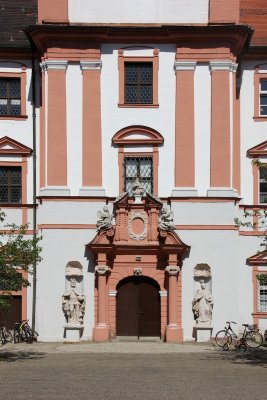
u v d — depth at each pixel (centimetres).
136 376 2989
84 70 4653
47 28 4600
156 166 4638
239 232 4741
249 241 4759
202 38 4647
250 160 4881
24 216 4725
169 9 4684
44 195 4584
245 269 4753
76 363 3453
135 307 4619
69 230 4578
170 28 4609
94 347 4200
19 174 4812
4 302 3519
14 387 2675
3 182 4809
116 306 4609
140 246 4556
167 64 4681
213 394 2541
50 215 4578
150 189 4644
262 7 5338
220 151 4612
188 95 4650
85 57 4656
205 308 4531
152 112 4666
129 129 4650
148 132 4653
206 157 4625
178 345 4328
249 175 4878
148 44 4684
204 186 4612
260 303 4744
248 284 4753
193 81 4656
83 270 4566
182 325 4547
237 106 4884
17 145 4806
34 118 4834
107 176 4641
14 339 4506
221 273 4562
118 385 2734
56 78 4641
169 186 4631
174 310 4522
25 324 4522
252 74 4922
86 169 4612
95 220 4588
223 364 3447
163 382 2823
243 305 4747
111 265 4591
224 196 4581
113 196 4628
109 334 4534
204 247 4572
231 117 4644
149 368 3266
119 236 4569
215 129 4628
